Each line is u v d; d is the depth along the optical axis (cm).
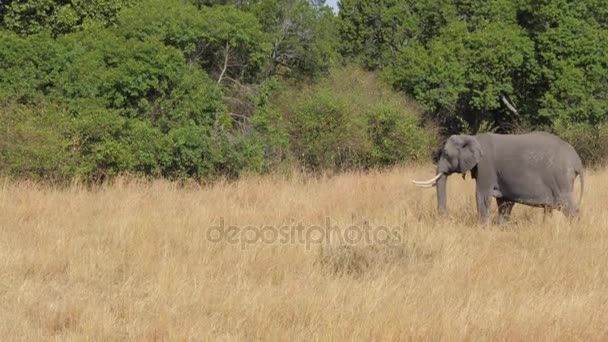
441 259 1368
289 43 3497
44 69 2488
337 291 1153
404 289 1181
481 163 1792
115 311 1093
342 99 3083
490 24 4028
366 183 2270
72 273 1263
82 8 3078
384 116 3127
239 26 2912
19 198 1858
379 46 4909
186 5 3011
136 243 1433
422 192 2162
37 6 3028
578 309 1073
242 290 1162
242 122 2942
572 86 3653
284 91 3200
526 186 1753
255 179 2373
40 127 2253
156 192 2048
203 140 2475
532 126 3962
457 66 3897
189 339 960
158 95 2570
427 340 959
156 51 2527
